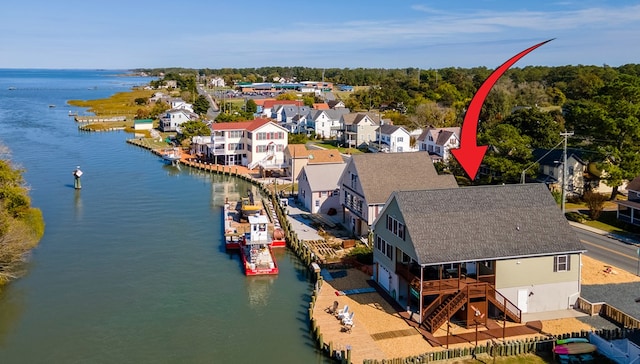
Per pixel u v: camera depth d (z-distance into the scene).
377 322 35.69
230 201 74.94
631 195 60.09
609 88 67.62
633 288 40.38
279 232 55.78
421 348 31.92
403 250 36.81
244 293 42.88
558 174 70.94
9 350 33.50
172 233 59.22
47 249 52.91
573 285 37.22
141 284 44.56
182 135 130.50
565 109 114.19
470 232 35.47
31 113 186.75
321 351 32.78
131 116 180.75
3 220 44.66
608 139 67.38
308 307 39.91
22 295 42.06
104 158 107.88
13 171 55.53
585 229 57.25
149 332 36.06
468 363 30.03
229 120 134.25
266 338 35.00
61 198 74.19
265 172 92.44
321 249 52.00
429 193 37.47
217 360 32.28
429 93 166.88
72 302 40.88
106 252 52.44
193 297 42.03
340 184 60.78
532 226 36.72
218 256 52.00
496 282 35.50
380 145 113.19
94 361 32.25
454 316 36.22
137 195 77.69
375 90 185.50
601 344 30.97
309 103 186.25
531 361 30.42
